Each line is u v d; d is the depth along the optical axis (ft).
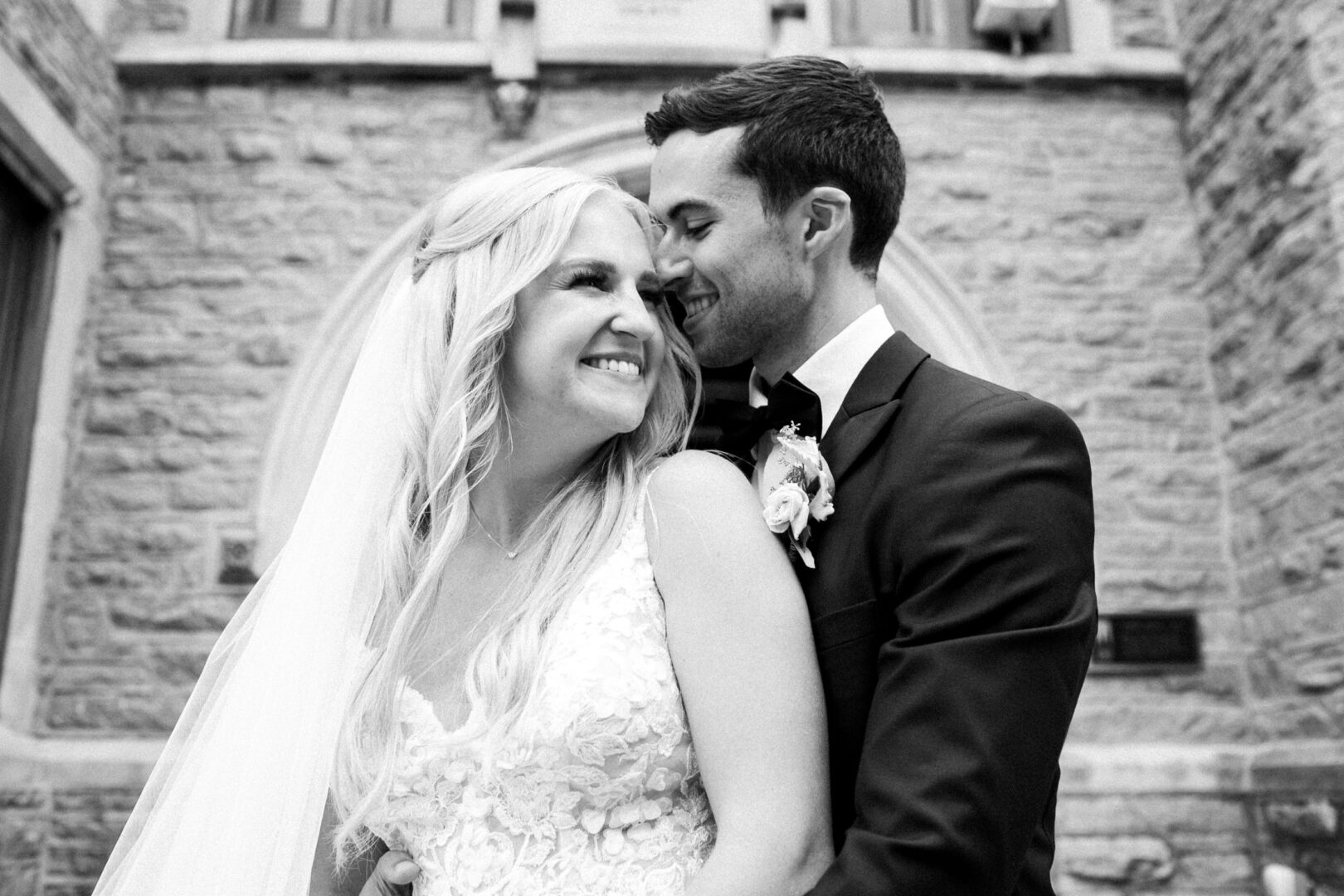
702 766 3.93
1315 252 12.10
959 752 3.37
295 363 14.01
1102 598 13.57
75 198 13.64
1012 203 14.78
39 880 12.30
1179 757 12.88
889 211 4.86
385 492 4.96
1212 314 14.32
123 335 14.03
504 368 4.74
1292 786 11.96
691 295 4.81
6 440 12.79
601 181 5.01
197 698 5.22
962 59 14.90
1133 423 14.14
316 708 4.53
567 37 14.69
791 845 3.62
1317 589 12.07
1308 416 12.30
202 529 13.47
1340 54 12.07
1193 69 14.83
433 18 15.33
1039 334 14.38
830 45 15.24
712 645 3.98
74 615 13.20
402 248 14.11
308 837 4.39
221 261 14.30
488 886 4.07
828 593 4.04
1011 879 3.36
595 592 4.28
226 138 14.69
